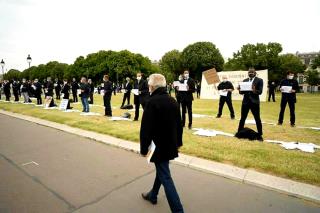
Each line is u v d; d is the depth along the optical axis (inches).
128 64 2738.7
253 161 220.8
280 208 156.0
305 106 802.8
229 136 321.1
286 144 281.1
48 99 674.8
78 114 524.4
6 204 158.4
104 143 303.3
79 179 197.2
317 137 327.6
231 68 2659.9
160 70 3056.1
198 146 267.6
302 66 2928.2
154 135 137.9
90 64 2965.1
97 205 158.2
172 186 136.3
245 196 170.9
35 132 368.2
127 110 612.7
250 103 309.6
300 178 190.2
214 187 184.2
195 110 634.2
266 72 935.0
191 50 2390.5
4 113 587.5
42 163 233.3
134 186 185.0
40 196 169.5
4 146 290.7
